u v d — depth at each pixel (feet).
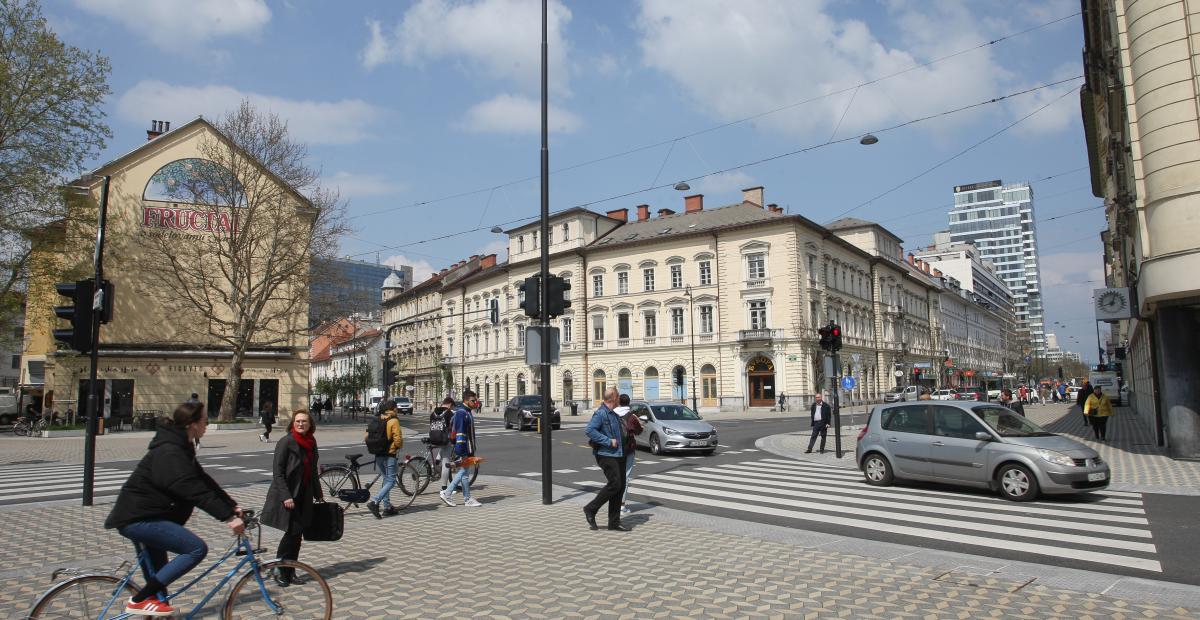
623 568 23.73
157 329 128.36
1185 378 51.31
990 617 18.07
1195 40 46.70
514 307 225.97
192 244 120.37
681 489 43.88
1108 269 171.63
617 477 30.60
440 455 39.78
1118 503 35.94
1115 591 20.22
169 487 16.08
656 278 191.21
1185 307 51.39
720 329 179.93
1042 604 19.06
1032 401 211.20
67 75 100.99
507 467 58.13
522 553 26.25
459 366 261.24
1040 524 30.86
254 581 17.22
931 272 332.39
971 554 25.89
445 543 28.19
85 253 112.57
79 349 38.81
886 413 43.98
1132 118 50.52
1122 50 51.42
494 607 19.51
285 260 125.49
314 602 19.52
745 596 20.26
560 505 38.11
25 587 21.88
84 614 15.58
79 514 36.47
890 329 237.04
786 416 149.18
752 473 51.57
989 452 38.09
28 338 149.18
